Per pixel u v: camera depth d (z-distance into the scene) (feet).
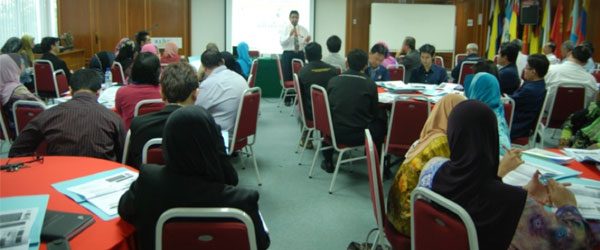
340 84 11.87
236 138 11.41
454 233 4.51
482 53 35.14
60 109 7.66
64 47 27.48
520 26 30.71
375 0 33.45
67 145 7.58
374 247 7.82
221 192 4.63
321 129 12.45
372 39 33.17
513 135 12.71
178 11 31.27
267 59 25.90
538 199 5.57
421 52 17.75
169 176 4.60
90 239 4.56
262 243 4.97
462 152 4.80
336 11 33.24
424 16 33.53
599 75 20.61
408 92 13.78
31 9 26.71
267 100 25.72
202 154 4.53
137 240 4.88
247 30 31.89
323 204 11.18
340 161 11.98
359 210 10.84
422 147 6.31
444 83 15.88
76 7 30.01
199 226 4.43
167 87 7.80
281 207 10.96
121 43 21.33
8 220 4.65
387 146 11.63
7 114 12.71
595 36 26.40
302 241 9.25
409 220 6.17
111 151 7.94
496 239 4.62
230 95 11.59
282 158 14.94
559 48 28.07
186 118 4.46
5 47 19.60
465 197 4.71
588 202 5.62
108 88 14.11
